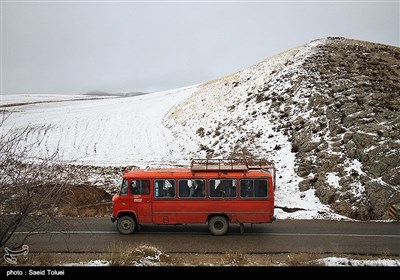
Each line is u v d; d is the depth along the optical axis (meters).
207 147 36.16
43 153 36.81
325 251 15.01
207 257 13.87
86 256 13.91
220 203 17.83
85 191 24.86
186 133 41.75
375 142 25.28
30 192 12.28
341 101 32.38
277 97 39.12
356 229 18.64
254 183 17.88
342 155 25.98
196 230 18.69
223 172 18.05
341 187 23.42
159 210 17.95
